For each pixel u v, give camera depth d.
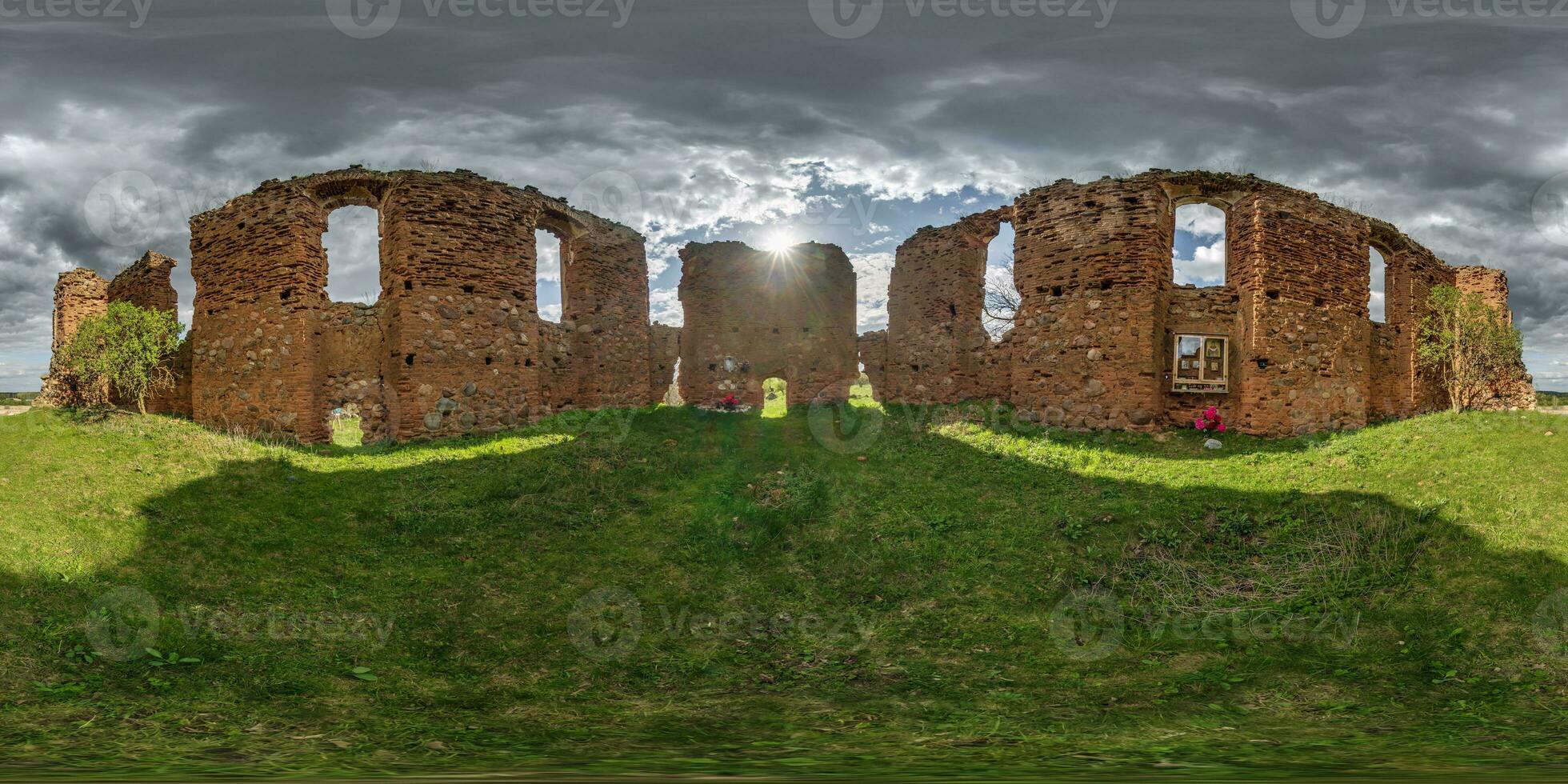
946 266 21.44
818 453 16.16
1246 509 12.63
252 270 17.14
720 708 7.89
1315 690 8.12
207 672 8.02
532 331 19.05
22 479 11.84
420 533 12.03
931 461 15.63
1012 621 10.14
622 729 7.21
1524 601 9.27
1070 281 17.84
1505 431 13.93
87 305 22.53
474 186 17.94
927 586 11.09
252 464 13.97
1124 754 6.36
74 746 6.22
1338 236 18.05
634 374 22.58
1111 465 15.08
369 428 17.06
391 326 17.05
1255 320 16.78
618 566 11.48
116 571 9.71
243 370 17.17
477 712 7.66
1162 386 17.34
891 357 22.81
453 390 17.28
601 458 15.37
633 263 22.69
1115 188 17.38
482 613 10.09
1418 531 11.03
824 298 24.70
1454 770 5.76
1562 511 10.84
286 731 6.86
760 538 12.32
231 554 10.72
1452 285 23.05
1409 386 20.56
